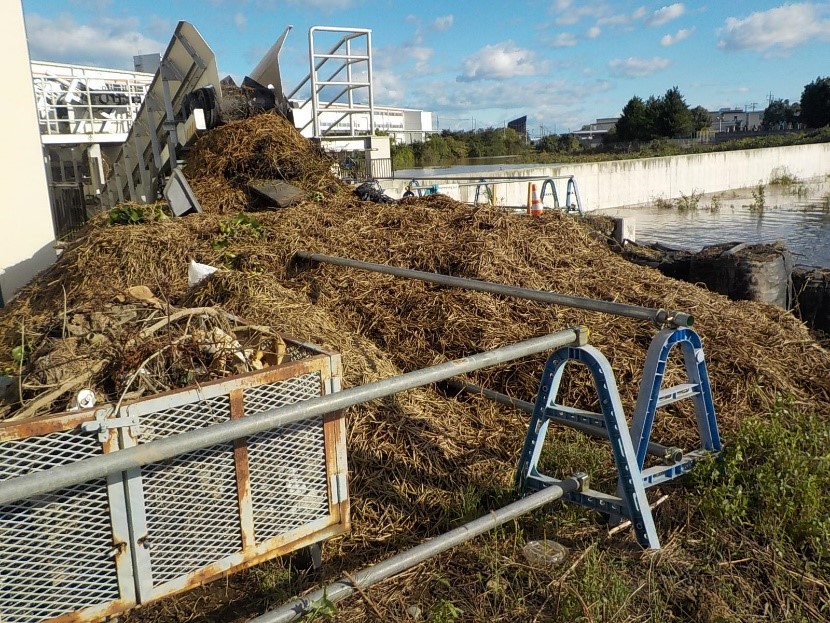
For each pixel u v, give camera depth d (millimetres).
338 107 11180
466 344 4551
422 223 6305
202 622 2432
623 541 2805
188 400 2133
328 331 4371
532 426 3074
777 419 3459
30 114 7418
